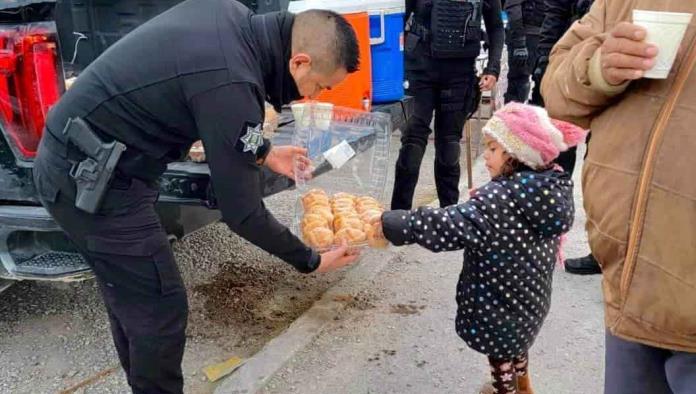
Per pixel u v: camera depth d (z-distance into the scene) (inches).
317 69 80.4
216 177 78.7
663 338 54.9
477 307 92.0
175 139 81.4
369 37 149.2
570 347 120.1
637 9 57.0
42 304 141.3
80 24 162.2
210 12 79.1
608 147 55.9
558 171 89.0
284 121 135.2
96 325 133.4
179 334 88.1
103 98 78.3
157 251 84.0
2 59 100.1
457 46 153.6
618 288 57.0
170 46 76.8
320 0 145.0
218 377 114.6
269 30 79.3
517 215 86.0
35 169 85.1
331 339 123.5
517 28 207.5
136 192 82.5
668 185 51.6
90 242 83.4
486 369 114.2
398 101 160.2
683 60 51.9
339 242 97.4
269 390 109.5
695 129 50.6
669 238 51.9
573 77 57.7
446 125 164.7
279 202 191.2
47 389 113.7
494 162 89.6
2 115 103.4
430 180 218.5
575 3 149.7
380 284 144.0
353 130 130.2
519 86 214.8
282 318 135.0
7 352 124.3
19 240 107.7
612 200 55.4
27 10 99.2
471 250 91.0
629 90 55.2
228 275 151.9
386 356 118.2
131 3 155.2
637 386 63.4
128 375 97.3
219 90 75.2
